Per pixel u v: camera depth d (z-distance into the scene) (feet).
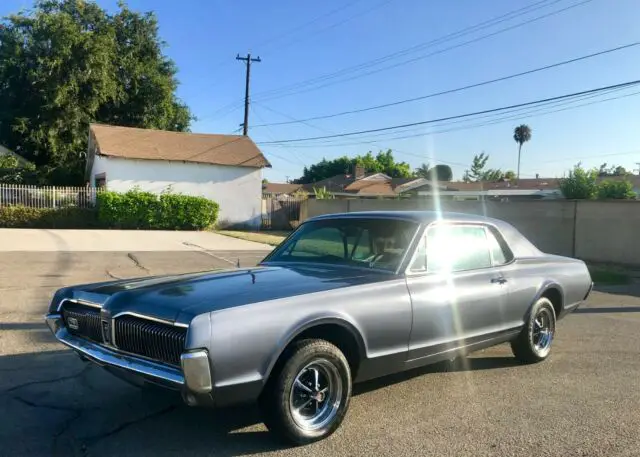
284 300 12.21
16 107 122.83
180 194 97.96
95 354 12.66
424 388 16.94
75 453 12.02
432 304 14.94
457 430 13.73
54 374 17.22
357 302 13.30
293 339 12.38
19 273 38.37
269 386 12.08
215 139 112.88
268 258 17.56
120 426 13.50
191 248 62.49
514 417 14.65
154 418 14.02
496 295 17.08
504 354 21.04
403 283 14.51
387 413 14.79
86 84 117.39
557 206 59.52
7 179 107.55
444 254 16.11
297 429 12.34
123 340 12.35
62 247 57.62
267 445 12.57
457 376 18.22
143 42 132.87
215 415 14.28
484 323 16.75
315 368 12.69
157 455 12.00
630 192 74.38
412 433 13.48
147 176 100.12
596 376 18.42
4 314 25.41
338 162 292.61
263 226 108.99
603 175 149.69
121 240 69.31
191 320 10.94
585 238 57.11
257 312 11.66
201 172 103.86
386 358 13.97
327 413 12.99
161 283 13.88
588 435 13.53
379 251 15.60
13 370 17.54
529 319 18.80
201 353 10.78
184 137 110.22
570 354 21.20
